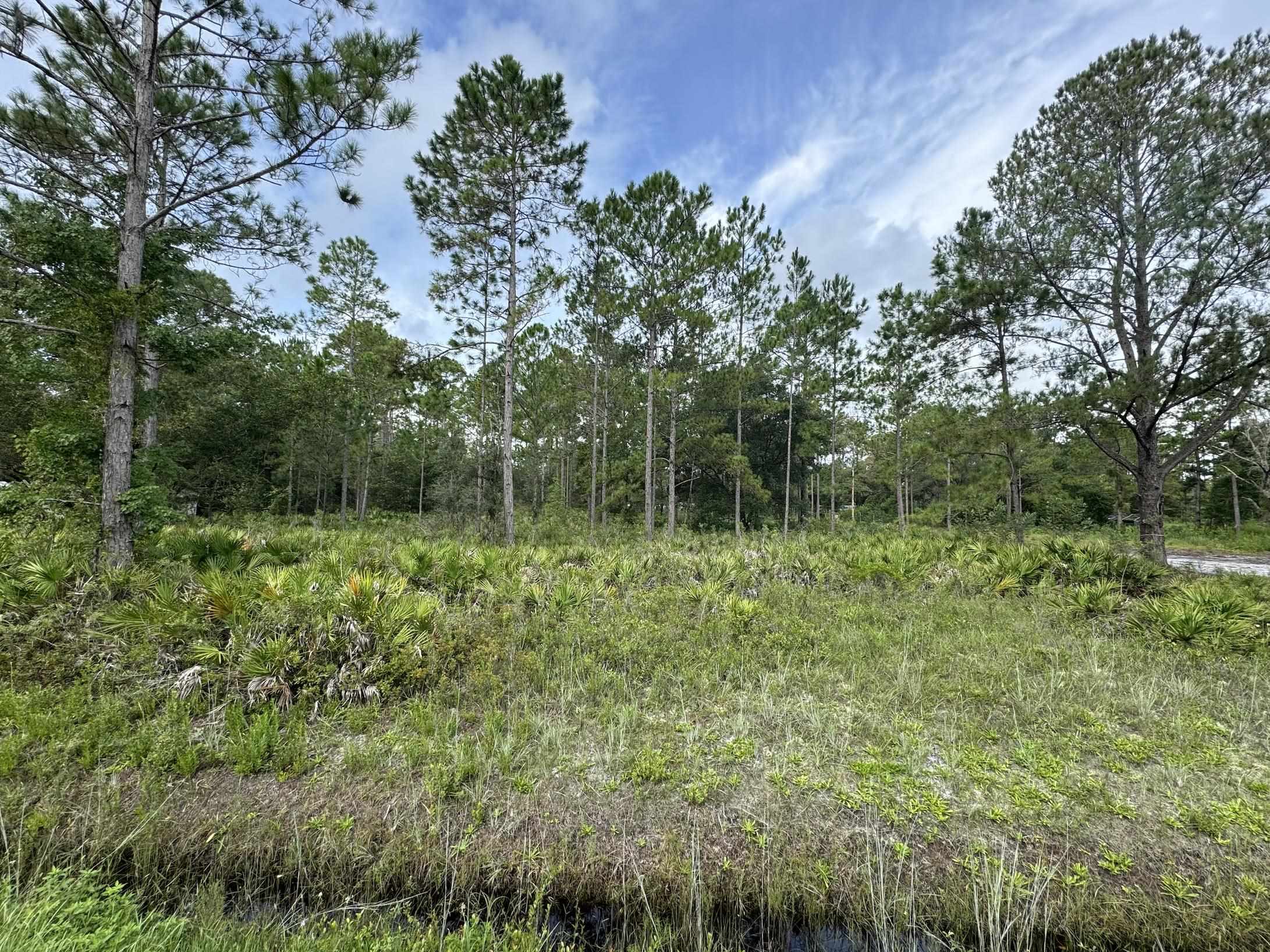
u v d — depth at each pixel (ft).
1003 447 42.57
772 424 79.46
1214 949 7.93
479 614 20.63
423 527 54.80
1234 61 32.76
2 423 35.70
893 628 20.92
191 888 9.48
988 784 11.07
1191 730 12.94
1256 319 29.60
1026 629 20.54
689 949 8.64
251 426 61.52
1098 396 33.42
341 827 10.23
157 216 23.07
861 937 8.68
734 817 10.44
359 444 64.23
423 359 42.75
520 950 8.04
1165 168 34.63
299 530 45.65
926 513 53.83
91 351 21.99
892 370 58.39
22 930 7.17
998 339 42.52
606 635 19.35
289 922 9.01
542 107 41.24
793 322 57.67
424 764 11.85
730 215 56.03
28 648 15.24
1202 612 18.92
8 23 18.45
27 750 11.49
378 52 20.80
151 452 32.14
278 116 21.45
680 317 48.14
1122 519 84.12
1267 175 31.30
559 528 54.65
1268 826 9.65
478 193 42.32
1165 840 9.56
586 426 77.87
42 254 23.38
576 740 12.98
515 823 10.37
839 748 12.48
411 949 8.09
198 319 33.17
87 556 21.30
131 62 22.57
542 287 43.78
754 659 17.80
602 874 9.46
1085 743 12.48
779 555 33.04
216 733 12.57
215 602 16.03
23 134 23.00
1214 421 35.32
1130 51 35.29
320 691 14.28
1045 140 39.83
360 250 60.80
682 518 76.13
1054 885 8.86
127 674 14.43
